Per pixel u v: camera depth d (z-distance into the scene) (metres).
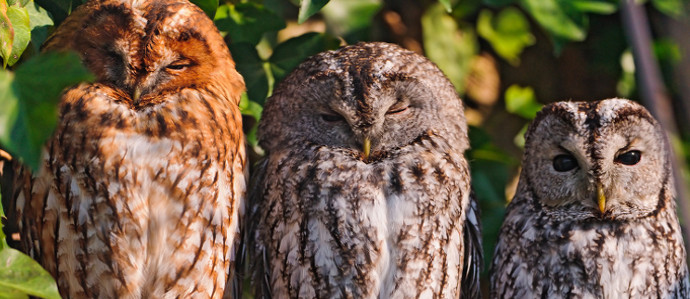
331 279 5.47
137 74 5.44
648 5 5.76
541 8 5.65
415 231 5.48
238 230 5.47
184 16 5.45
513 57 5.78
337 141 5.50
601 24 5.80
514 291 5.54
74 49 5.44
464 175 5.52
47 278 5.32
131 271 5.42
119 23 5.43
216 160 5.45
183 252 5.43
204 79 5.46
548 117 5.53
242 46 5.56
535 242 5.53
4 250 5.32
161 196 5.43
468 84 5.78
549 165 5.53
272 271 5.49
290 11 5.64
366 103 5.48
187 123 5.44
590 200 5.52
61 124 5.41
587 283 5.52
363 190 5.48
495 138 5.79
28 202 5.43
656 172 5.52
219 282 5.46
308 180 5.48
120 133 5.42
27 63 5.23
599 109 5.51
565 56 5.82
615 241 5.52
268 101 5.53
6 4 5.40
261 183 5.52
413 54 5.52
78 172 5.41
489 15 5.76
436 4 5.72
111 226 5.42
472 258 5.55
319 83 5.48
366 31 5.63
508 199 5.74
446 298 5.50
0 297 5.31
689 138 5.73
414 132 5.50
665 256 5.52
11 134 5.21
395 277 5.48
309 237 5.47
